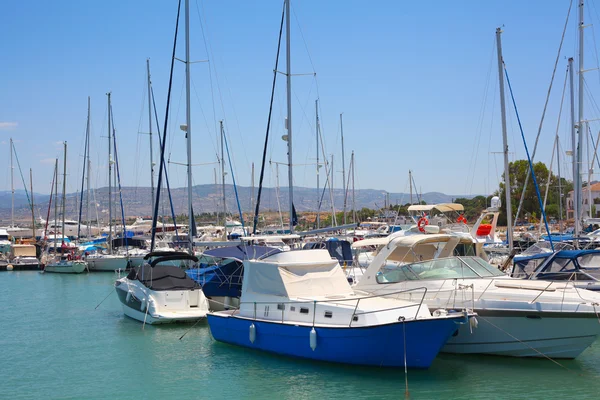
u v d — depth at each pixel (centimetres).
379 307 1623
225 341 1952
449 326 1513
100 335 2186
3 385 1603
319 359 1661
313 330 1642
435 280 1812
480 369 1616
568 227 5428
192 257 2512
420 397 1419
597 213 6688
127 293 2494
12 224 7988
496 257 3047
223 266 2467
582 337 1599
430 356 1544
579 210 3259
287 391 1483
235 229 5784
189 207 2852
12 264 5219
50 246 5841
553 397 1415
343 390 1473
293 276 1820
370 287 1920
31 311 2827
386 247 1948
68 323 2459
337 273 1877
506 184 2758
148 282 2344
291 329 1706
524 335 1658
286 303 1772
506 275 1906
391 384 1505
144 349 1936
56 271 4831
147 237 5294
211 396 1473
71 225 7956
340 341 1606
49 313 2755
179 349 1923
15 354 1934
